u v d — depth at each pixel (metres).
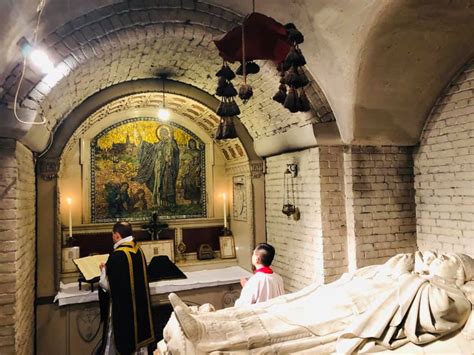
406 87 3.54
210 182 5.61
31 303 3.65
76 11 2.74
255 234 4.96
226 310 2.50
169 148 5.39
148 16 3.07
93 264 4.20
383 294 2.38
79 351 4.03
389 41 3.07
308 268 4.06
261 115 4.47
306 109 2.29
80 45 2.89
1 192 2.73
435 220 3.79
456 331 2.20
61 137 4.04
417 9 2.77
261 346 2.15
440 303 2.15
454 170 3.58
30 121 2.79
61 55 2.82
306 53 3.44
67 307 4.01
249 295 2.98
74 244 4.80
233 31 2.28
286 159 4.50
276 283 3.03
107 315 3.70
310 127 3.77
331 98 3.68
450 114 3.63
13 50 2.43
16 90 2.66
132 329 3.56
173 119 5.41
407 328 2.21
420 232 3.98
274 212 4.81
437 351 2.12
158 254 5.01
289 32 2.17
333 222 3.87
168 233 5.32
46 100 3.03
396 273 2.66
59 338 3.96
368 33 2.97
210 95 4.76
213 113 4.87
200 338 2.11
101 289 3.71
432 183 3.83
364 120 3.70
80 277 4.21
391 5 2.71
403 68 3.36
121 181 5.11
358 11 2.85
